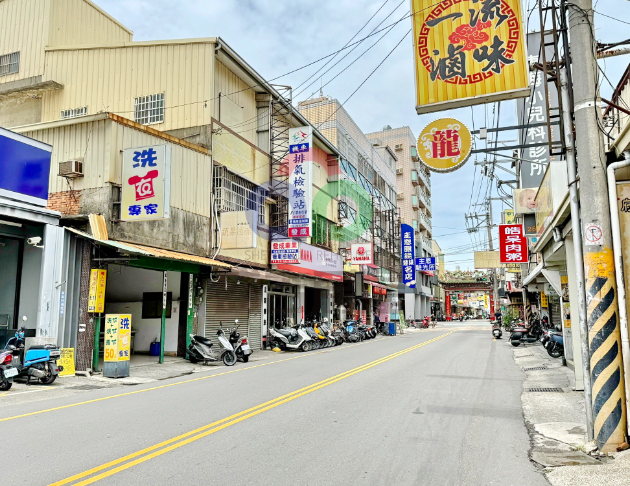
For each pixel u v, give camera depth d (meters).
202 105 17.42
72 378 11.53
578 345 10.20
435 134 8.38
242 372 12.91
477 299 126.25
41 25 19.92
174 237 15.18
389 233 42.06
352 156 32.75
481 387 10.47
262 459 5.26
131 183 12.78
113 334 11.83
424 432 6.57
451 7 7.81
